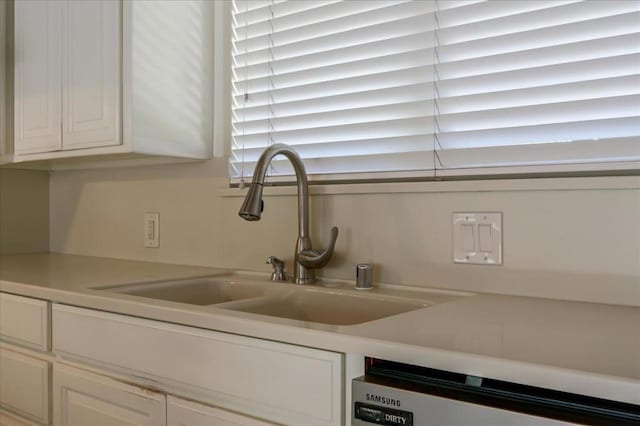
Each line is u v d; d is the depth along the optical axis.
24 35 2.11
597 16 1.25
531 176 1.34
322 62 1.68
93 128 1.85
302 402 0.93
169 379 1.13
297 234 1.69
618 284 1.18
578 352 0.79
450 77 1.45
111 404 1.26
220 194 1.89
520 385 0.77
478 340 0.85
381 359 0.88
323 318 1.46
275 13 1.80
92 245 2.36
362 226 1.55
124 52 1.76
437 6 1.46
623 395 0.66
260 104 1.83
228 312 1.07
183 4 1.90
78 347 1.33
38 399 1.44
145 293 1.56
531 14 1.33
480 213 1.35
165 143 1.83
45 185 2.56
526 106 1.33
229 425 1.04
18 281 1.54
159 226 2.09
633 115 1.20
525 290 1.29
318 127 1.69
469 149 1.41
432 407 0.78
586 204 1.22
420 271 1.45
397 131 1.53
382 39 1.56
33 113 2.08
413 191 1.45
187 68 1.90
